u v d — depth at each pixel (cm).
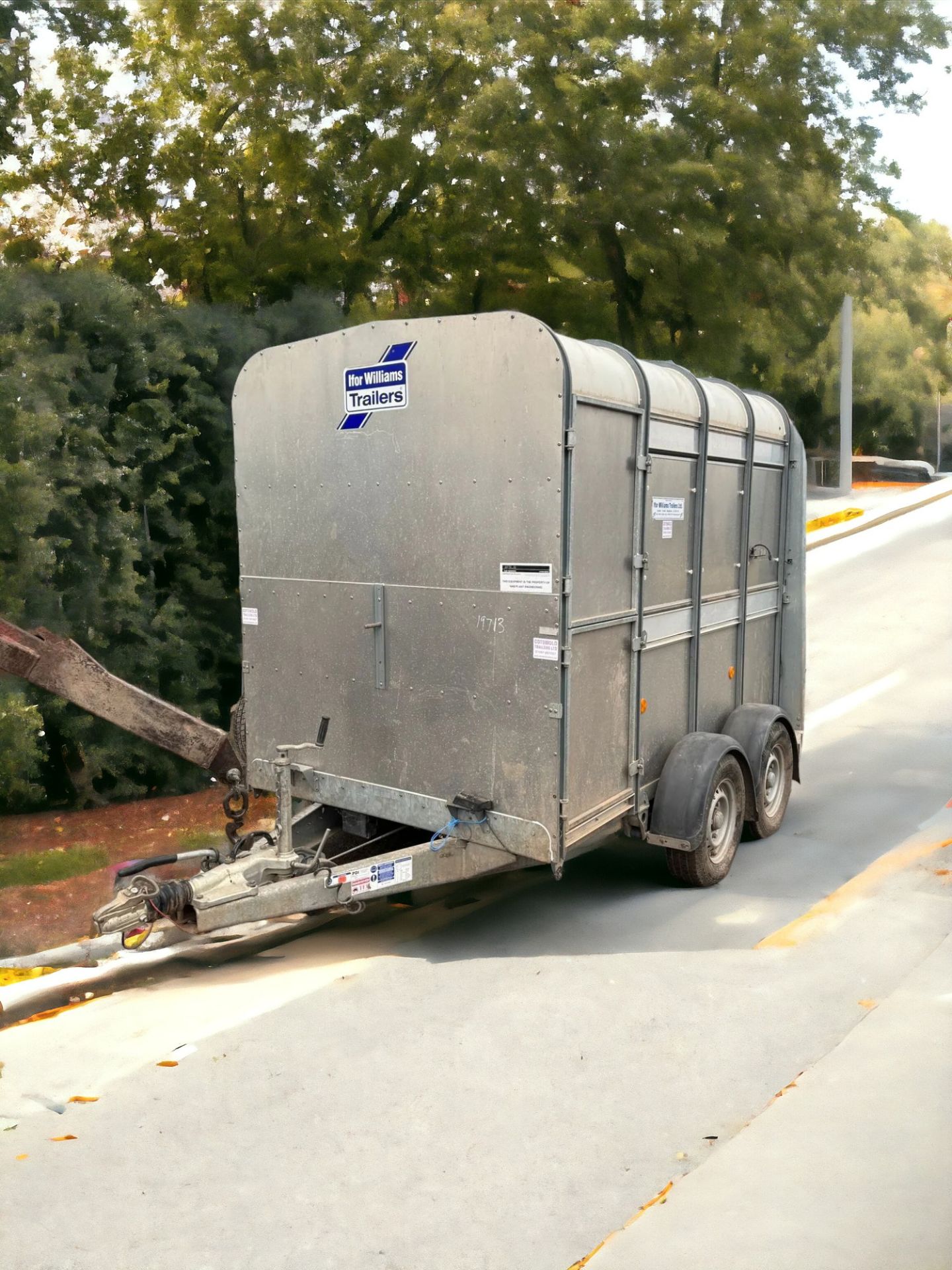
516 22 1845
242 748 713
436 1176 340
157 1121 378
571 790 536
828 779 866
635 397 567
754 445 730
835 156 2223
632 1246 298
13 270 1088
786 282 2230
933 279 4569
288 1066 415
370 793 594
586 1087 392
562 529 507
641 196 1881
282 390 605
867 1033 418
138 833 1005
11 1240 313
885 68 2209
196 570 1183
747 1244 296
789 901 610
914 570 1783
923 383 4547
